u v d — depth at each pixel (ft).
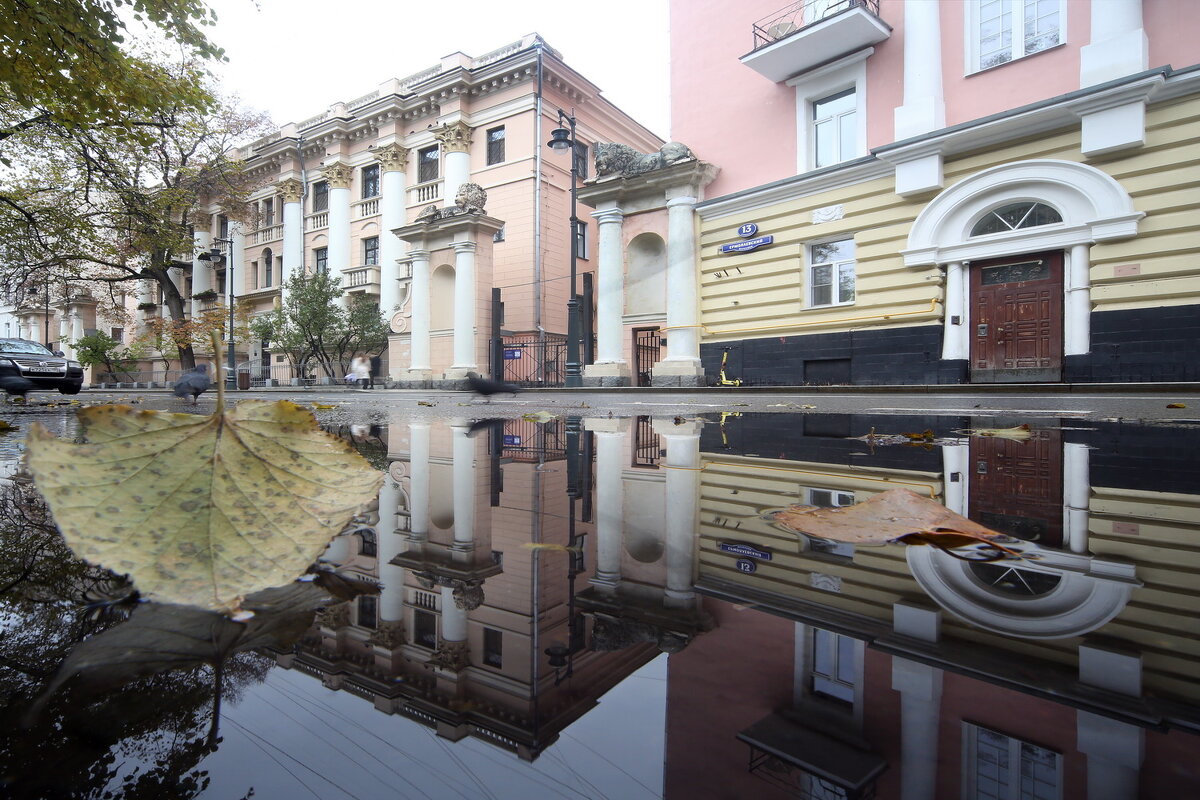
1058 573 3.02
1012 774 1.23
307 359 82.28
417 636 2.24
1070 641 2.12
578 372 52.44
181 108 26.22
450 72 68.28
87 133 29.27
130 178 46.98
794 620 2.41
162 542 2.13
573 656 2.07
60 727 1.48
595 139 75.00
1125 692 1.69
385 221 76.18
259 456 2.56
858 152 40.16
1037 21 33.47
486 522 4.36
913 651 2.05
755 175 45.44
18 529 3.71
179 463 2.40
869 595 2.68
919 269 36.86
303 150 85.30
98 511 2.12
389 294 76.13
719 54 47.29
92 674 1.76
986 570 3.08
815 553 3.45
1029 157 33.04
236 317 97.25
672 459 8.25
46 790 1.19
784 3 43.86
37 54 19.54
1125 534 3.88
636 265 51.90
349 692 1.75
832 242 41.37
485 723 1.60
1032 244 32.68
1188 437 10.57
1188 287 28.53
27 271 51.60
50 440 2.20
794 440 10.92
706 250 47.03
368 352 78.23
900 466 7.34
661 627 2.34
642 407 25.73
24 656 1.89
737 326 45.39
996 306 34.71
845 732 1.48
